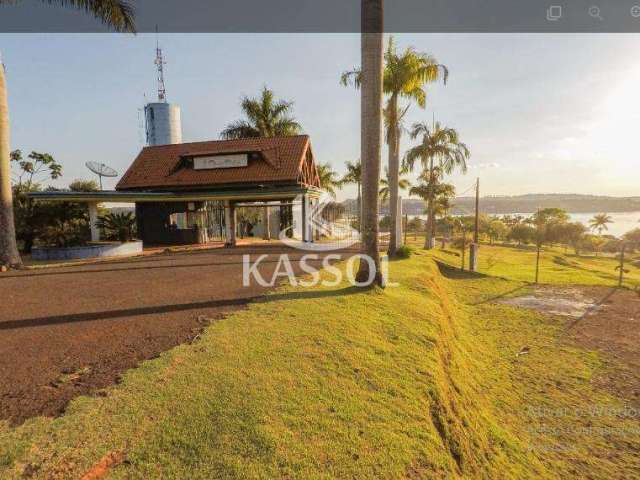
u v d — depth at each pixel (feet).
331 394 13.41
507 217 378.32
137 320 20.26
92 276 34.35
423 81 58.13
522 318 42.06
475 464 13.43
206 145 81.66
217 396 12.31
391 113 59.57
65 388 12.49
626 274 86.79
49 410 11.12
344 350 17.34
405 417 12.92
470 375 23.62
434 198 110.52
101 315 21.24
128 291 27.68
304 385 13.70
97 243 55.26
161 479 8.77
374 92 29.68
